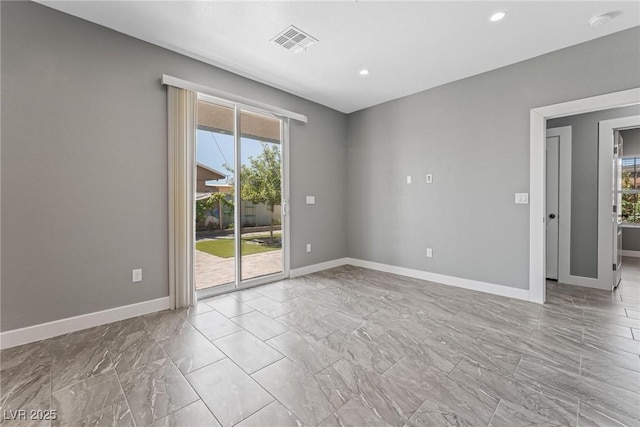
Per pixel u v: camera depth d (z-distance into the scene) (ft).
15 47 6.79
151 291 9.00
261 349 6.74
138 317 8.60
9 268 6.76
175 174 9.29
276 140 12.77
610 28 8.08
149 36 8.52
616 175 11.51
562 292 10.85
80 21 7.66
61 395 5.09
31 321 7.03
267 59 9.89
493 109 10.69
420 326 7.98
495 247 10.77
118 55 8.29
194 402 4.95
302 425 4.44
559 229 12.09
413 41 8.76
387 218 14.30
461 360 6.25
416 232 13.16
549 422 4.47
